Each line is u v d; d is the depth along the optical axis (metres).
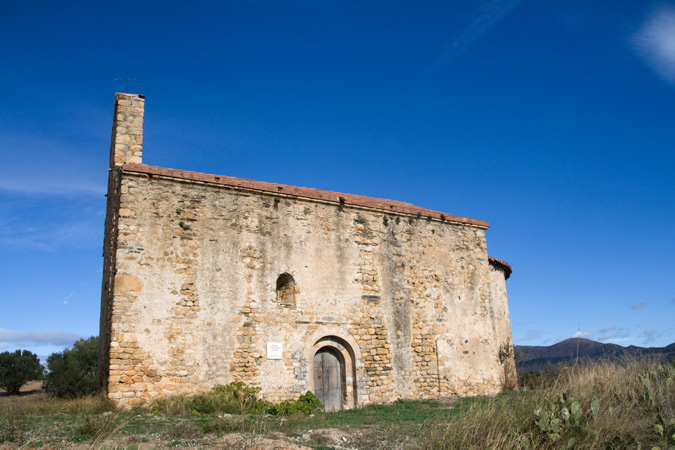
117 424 10.21
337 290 17.23
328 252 17.36
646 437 9.43
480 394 19.20
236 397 14.25
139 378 13.95
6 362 37.62
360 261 17.89
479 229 21.06
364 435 10.58
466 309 19.81
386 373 17.50
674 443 9.11
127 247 14.52
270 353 15.66
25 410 12.14
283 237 16.67
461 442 9.26
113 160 16.91
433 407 16.05
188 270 15.12
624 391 11.08
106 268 17.09
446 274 19.67
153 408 13.31
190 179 15.61
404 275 18.67
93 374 31.17
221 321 15.22
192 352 14.69
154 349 14.27
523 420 10.09
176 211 15.34
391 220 18.95
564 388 11.52
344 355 17.06
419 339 18.44
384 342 17.70
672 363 12.10
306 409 14.37
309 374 16.12
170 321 14.61
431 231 19.78
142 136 16.56
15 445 8.67
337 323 16.98
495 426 9.60
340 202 17.86
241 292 15.66
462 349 19.28
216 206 15.91
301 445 9.57
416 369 18.12
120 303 14.15
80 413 11.95
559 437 9.26
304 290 16.66
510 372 20.44
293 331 16.17
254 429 10.32
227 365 15.02
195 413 12.76
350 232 17.95
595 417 9.66
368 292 17.80
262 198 16.64
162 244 14.96
